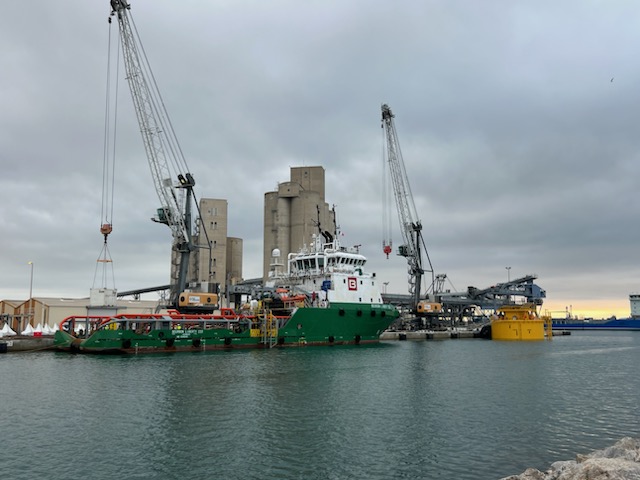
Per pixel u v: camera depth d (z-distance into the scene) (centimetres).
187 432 2614
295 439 2519
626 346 10188
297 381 4181
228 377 4319
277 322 7081
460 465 2169
